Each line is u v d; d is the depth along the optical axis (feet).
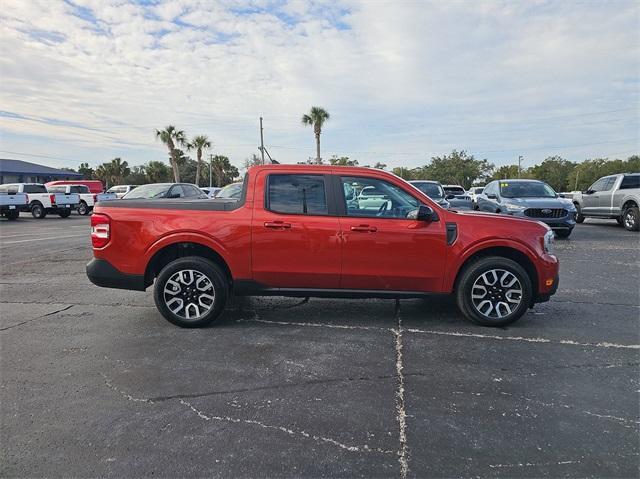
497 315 15.25
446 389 10.79
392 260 14.93
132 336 14.48
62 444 8.48
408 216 15.02
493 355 12.88
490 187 45.19
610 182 48.60
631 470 7.75
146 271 15.25
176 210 15.19
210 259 15.62
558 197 40.09
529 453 8.24
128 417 9.48
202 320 15.16
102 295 20.08
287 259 14.97
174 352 13.10
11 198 70.79
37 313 17.15
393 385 11.02
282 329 15.17
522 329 15.17
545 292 15.37
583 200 52.65
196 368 11.97
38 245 37.63
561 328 15.29
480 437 8.76
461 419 9.43
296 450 8.34
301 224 14.83
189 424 9.22
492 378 11.38
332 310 17.47
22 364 12.20
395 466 7.88
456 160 223.51
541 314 16.96
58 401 10.14
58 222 67.21
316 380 11.27
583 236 41.22
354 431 8.98
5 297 19.66
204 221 14.97
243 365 12.17
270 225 14.84
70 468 7.78
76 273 25.27
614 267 26.25
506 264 15.01
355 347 13.50
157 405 10.00
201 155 170.30
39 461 7.97
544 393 10.59
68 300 19.15
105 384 11.01
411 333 14.78
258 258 14.99
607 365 12.19
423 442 8.60
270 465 7.90
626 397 10.39
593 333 14.79
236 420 9.38
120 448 8.38
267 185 15.24
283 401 10.19
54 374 11.57
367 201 15.15
